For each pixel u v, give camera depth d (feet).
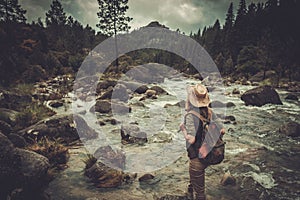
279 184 15.80
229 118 36.86
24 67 84.53
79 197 13.74
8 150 12.58
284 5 147.02
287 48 123.85
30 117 28.99
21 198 11.90
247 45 168.96
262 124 34.32
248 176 16.94
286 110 46.01
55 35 171.22
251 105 51.44
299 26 133.69
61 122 24.81
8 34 96.84
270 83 102.27
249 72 138.41
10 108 34.71
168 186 15.39
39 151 18.49
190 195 13.93
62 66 107.45
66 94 58.90
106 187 14.96
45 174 13.50
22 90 53.57
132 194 14.25
